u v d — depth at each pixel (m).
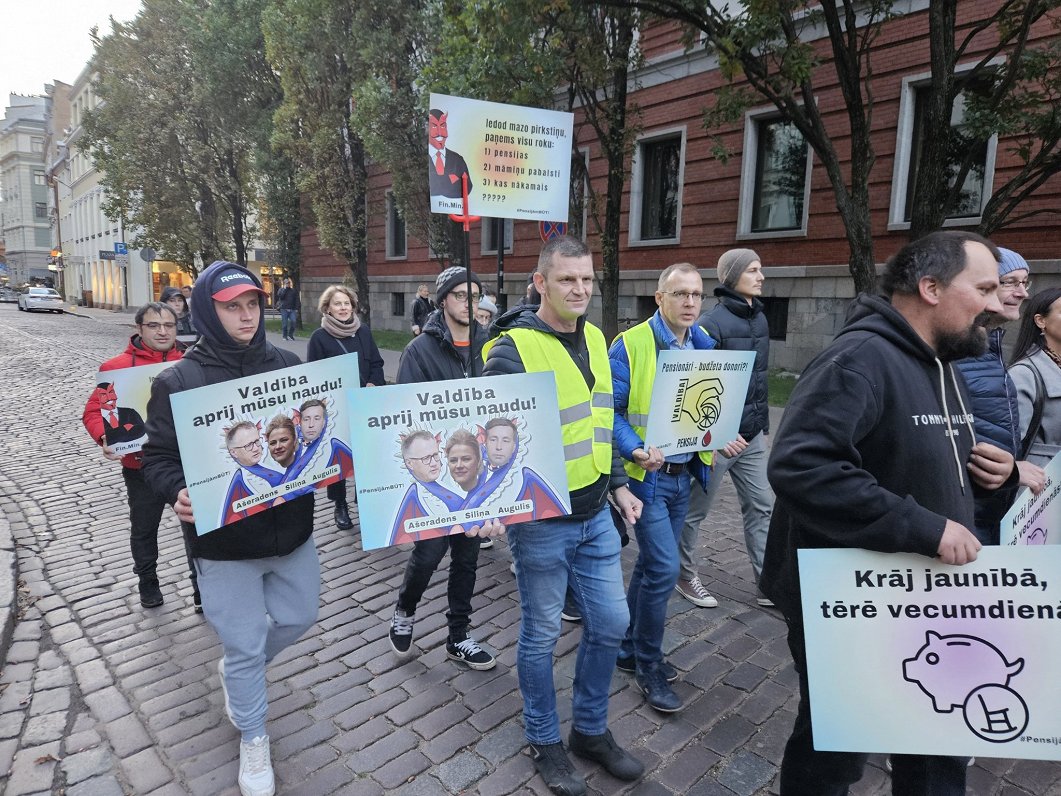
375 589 4.05
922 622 1.62
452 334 3.41
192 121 22.03
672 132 13.66
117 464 7.13
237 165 23.03
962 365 2.51
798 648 1.84
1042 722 1.59
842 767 1.78
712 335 3.40
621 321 14.99
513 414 2.21
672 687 2.97
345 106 15.68
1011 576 1.57
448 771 2.46
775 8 6.78
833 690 1.67
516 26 8.02
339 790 2.37
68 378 13.02
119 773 2.48
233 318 2.28
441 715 2.80
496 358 2.29
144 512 3.70
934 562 1.60
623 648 3.10
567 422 2.27
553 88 9.45
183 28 20.69
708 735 2.65
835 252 11.41
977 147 7.05
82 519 5.41
